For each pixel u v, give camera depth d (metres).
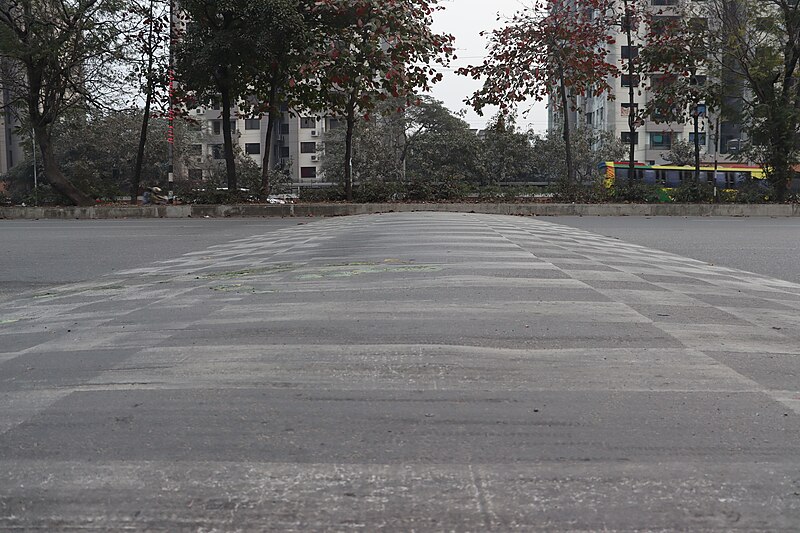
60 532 2.13
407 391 3.40
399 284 6.40
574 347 4.20
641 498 2.31
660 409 3.16
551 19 25.75
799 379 3.64
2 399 3.45
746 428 2.93
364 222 16.08
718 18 25.91
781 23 25.56
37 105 25.81
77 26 24.41
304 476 2.48
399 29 22.73
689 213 24.09
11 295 7.39
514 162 56.69
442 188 26.00
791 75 26.27
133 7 24.44
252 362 3.95
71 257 10.62
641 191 25.94
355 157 52.97
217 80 24.66
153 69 25.06
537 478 2.46
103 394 3.46
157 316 5.48
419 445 2.75
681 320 5.03
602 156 57.41
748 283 7.40
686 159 57.59
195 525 2.16
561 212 23.94
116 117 52.56
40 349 4.54
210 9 23.91
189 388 3.51
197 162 65.12
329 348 4.20
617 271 7.58
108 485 2.44
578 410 3.14
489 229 12.94
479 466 2.55
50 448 2.78
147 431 2.93
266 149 26.02
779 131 26.09
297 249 10.23
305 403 3.25
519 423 2.98
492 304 5.45
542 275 6.98
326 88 25.33
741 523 2.15
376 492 2.35
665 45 26.39
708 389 3.45
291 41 22.86
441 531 2.10
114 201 28.45
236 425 2.98
